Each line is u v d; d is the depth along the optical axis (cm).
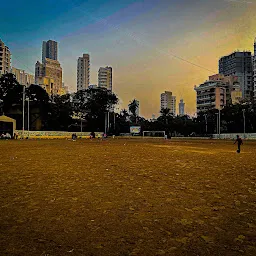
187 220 513
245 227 476
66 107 8431
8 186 816
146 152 2184
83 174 1041
